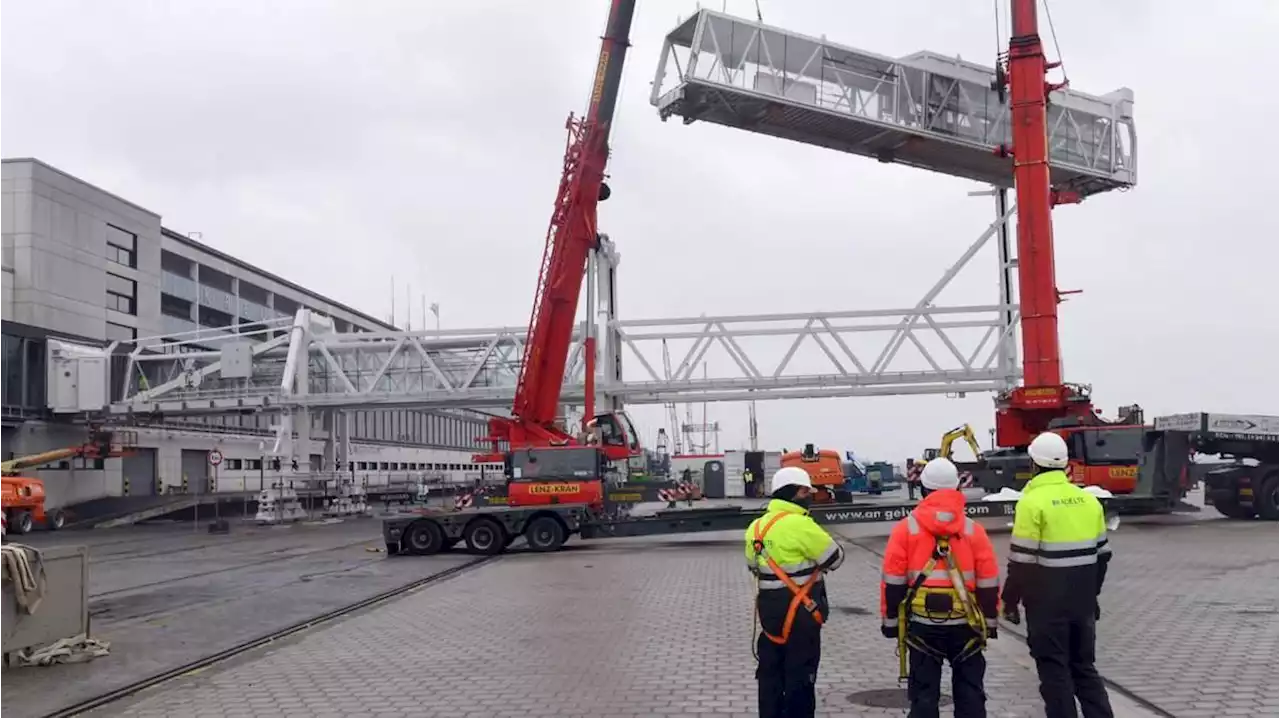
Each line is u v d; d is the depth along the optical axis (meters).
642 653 10.42
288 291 76.00
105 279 51.97
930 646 6.13
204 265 64.56
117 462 48.88
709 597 14.65
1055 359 25.39
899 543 6.21
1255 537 21.86
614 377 39.72
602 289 39.94
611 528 23.73
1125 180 34.38
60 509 41.12
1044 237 25.31
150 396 43.66
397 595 16.31
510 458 24.83
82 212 50.22
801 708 6.42
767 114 30.25
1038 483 6.63
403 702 8.59
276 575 20.00
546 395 28.23
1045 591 6.45
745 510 23.56
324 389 45.09
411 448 85.88
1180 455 25.92
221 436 57.88
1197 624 11.15
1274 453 27.78
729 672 9.34
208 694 9.11
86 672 10.20
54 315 47.75
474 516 23.69
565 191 28.19
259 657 11.02
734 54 29.88
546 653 10.62
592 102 27.89
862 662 9.66
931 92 32.41
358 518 43.72
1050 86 25.53
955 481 6.25
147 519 45.28
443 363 43.19
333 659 10.71
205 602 15.90
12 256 46.66
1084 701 6.50
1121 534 23.33
